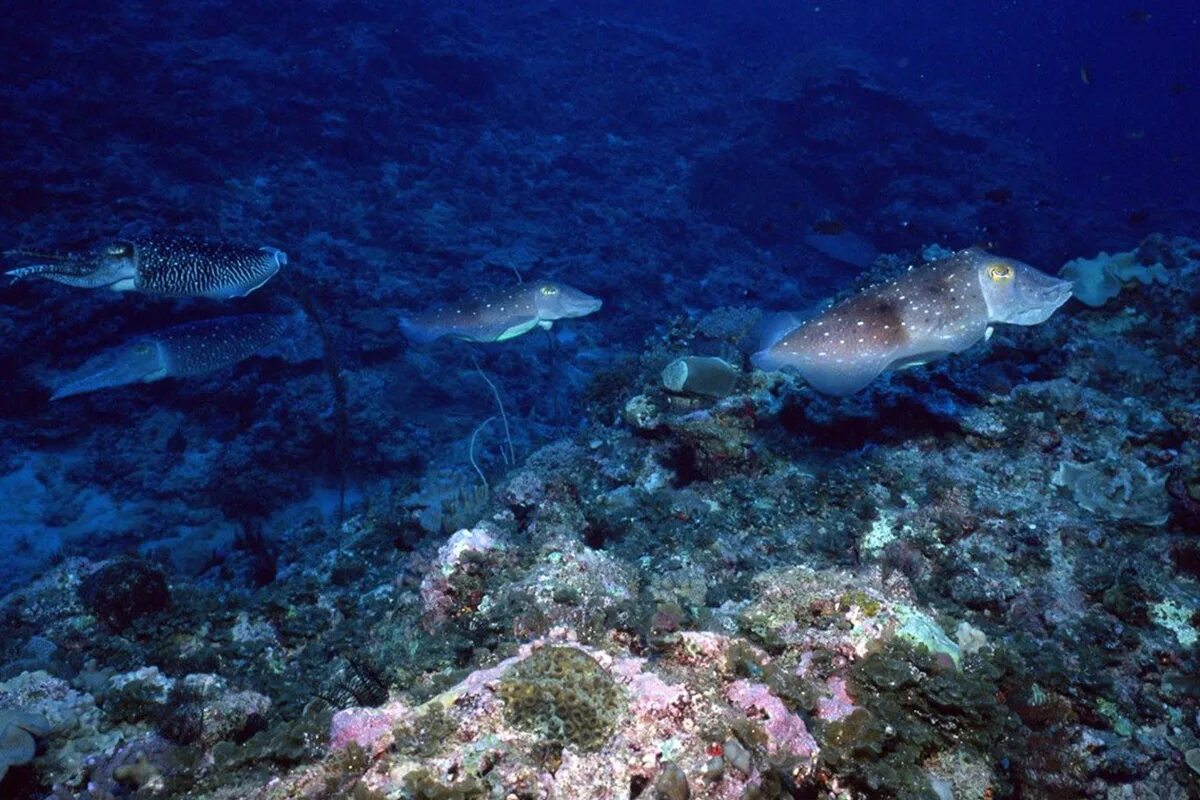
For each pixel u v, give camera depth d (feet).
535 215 18.04
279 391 10.03
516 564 4.31
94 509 8.72
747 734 2.81
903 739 3.11
